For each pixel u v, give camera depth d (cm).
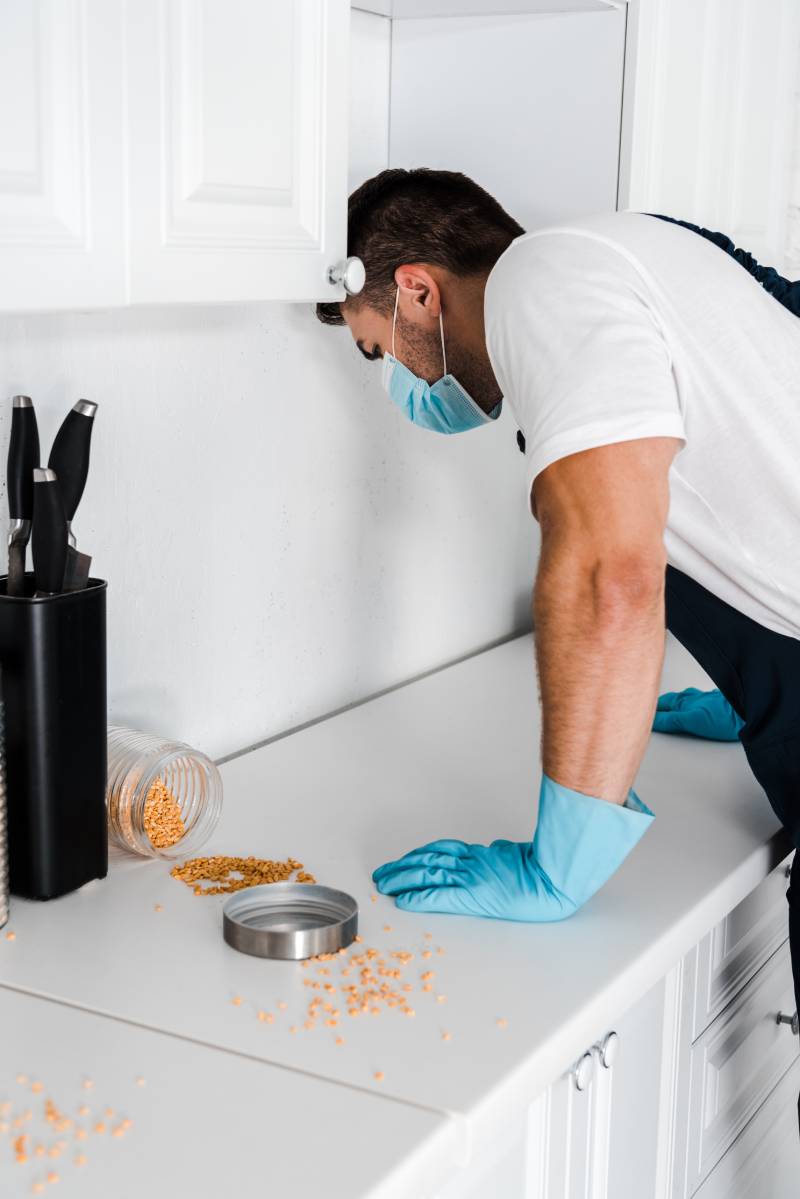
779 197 232
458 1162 92
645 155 186
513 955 117
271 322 169
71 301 98
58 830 123
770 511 128
